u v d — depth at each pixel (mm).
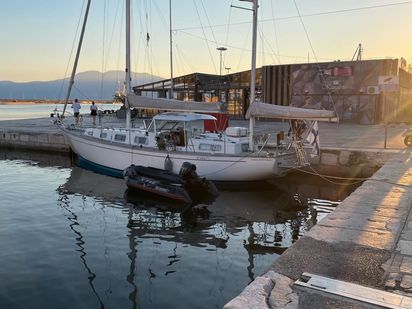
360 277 4281
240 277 7586
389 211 7047
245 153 15117
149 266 8086
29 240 9586
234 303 3658
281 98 34219
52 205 13094
